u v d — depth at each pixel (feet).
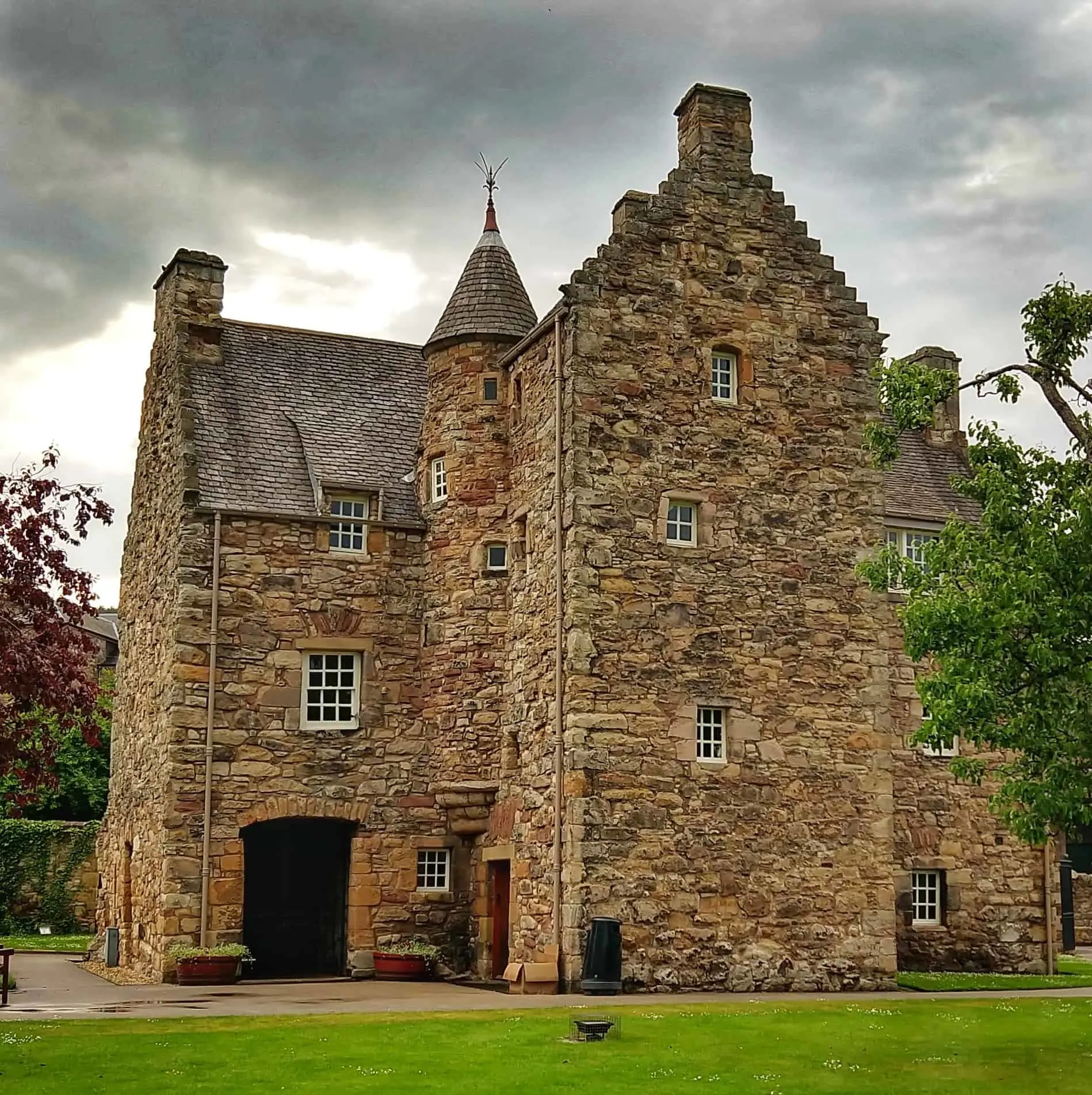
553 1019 55.62
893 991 73.41
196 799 76.95
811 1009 60.95
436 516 84.02
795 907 73.20
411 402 93.35
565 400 74.08
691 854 71.51
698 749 72.95
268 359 90.89
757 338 77.92
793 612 76.02
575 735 70.18
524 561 78.95
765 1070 45.50
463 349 84.38
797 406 78.13
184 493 79.51
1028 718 52.16
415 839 81.35
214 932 76.28
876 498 78.95
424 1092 40.55
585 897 69.05
